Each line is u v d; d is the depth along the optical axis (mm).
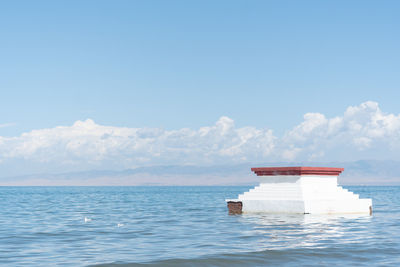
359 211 39781
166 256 19406
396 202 82500
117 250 21500
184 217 42656
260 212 37969
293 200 35906
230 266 17359
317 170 36688
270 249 20516
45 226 35062
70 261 18594
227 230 28234
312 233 25938
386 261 18016
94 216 46312
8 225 36188
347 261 18000
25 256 20188
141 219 41188
